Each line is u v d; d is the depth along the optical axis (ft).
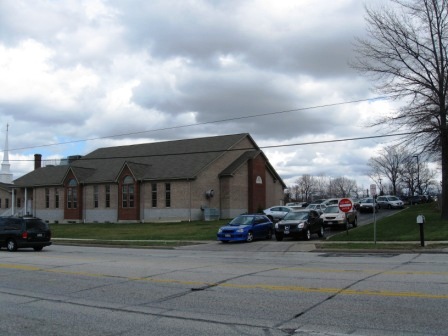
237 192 148.97
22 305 29.58
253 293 31.42
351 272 40.29
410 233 80.12
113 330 23.17
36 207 179.22
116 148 184.55
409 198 244.42
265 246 75.20
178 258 58.29
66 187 167.94
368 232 86.53
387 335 20.99
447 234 75.25
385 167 336.70
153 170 148.56
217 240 87.86
